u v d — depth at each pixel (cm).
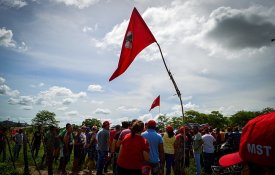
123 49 566
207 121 12575
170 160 1027
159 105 1273
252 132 125
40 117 8231
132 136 576
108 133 1064
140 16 562
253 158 124
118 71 564
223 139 1520
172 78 514
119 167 578
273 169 117
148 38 547
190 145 1392
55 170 1300
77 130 1313
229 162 181
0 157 1623
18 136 1534
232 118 12781
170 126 1040
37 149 1642
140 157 573
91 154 1280
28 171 1139
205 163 1202
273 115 123
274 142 116
